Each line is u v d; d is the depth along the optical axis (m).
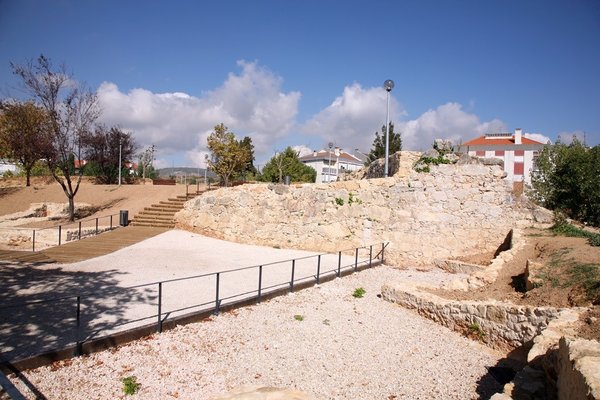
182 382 5.66
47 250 13.99
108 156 35.50
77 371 5.63
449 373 6.51
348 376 6.28
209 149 37.12
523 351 7.01
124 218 18.88
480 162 15.50
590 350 4.25
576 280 7.90
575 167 15.62
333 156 68.12
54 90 19.66
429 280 12.75
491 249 14.84
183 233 18.12
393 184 16.22
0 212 22.98
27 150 23.70
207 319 8.02
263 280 11.33
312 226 17.00
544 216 14.42
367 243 16.30
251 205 17.77
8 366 5.34
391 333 8.18
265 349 6.98
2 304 8.07
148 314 7.89
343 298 10.38
